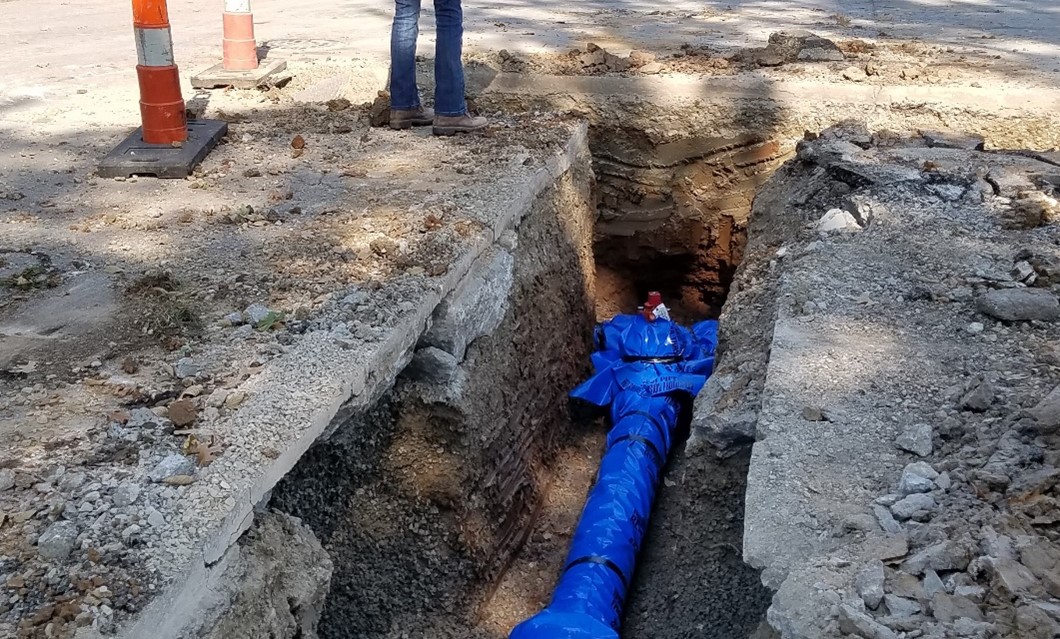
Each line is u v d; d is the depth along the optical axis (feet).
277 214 12.21
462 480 11.37
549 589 12.73
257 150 15.17
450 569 11.40
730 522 10.20
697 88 18.63
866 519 7.62
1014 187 13.78
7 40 23.57
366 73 19.77
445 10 15.24
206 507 6.98
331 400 8.36
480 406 11.81
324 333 9.36
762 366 10.88
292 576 7.82
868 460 8.33
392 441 11.14
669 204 19.03
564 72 19.26
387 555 11.02
